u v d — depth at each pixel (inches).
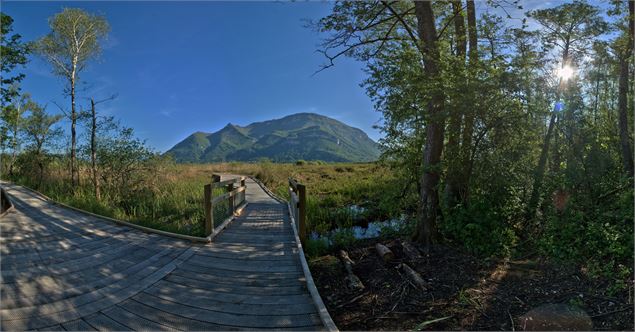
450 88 188.9
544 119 229.6
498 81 186.1
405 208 305.3
